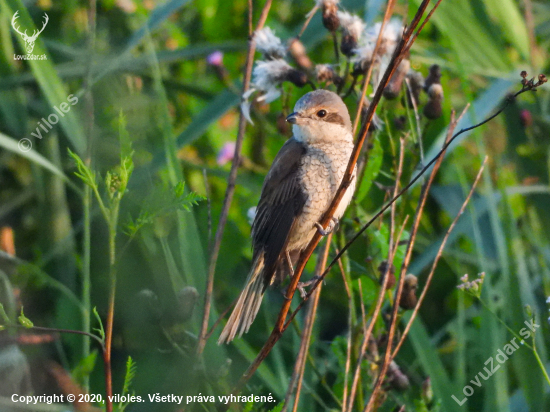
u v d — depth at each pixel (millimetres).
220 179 12719
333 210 6441
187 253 8219
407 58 8133
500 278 10328
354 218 8359
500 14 10789
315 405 9305
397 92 8117
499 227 9297
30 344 7543
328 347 10094
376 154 8492
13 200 11492
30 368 7234
